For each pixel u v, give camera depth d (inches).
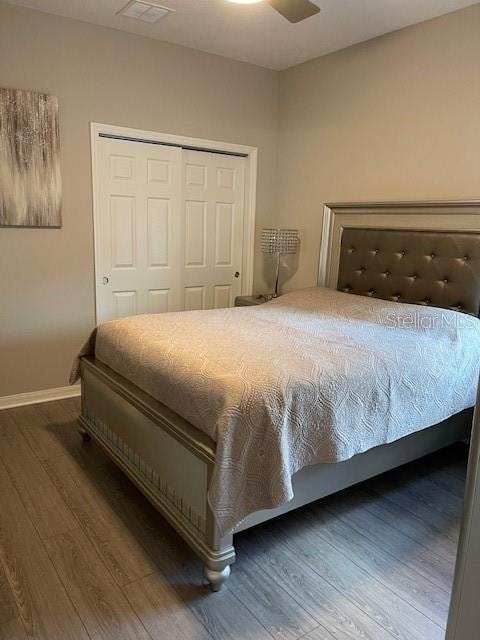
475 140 119.9
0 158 126.1
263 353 85.4
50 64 131.0
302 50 152.5
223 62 161.0
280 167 179.2
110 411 103.4
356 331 104.0
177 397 81.0
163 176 157.5
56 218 137.3
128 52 142.3
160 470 85.1
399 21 128.4
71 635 63.4
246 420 69.3
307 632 65.0
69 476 102.4
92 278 147.7
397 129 137.2
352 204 146.4
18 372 139.6
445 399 94.7
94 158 141.8
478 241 116.2
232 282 182.4
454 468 112.4
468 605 40.4
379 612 68.7
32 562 76.7
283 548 82.1
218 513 67.7
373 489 102.4
